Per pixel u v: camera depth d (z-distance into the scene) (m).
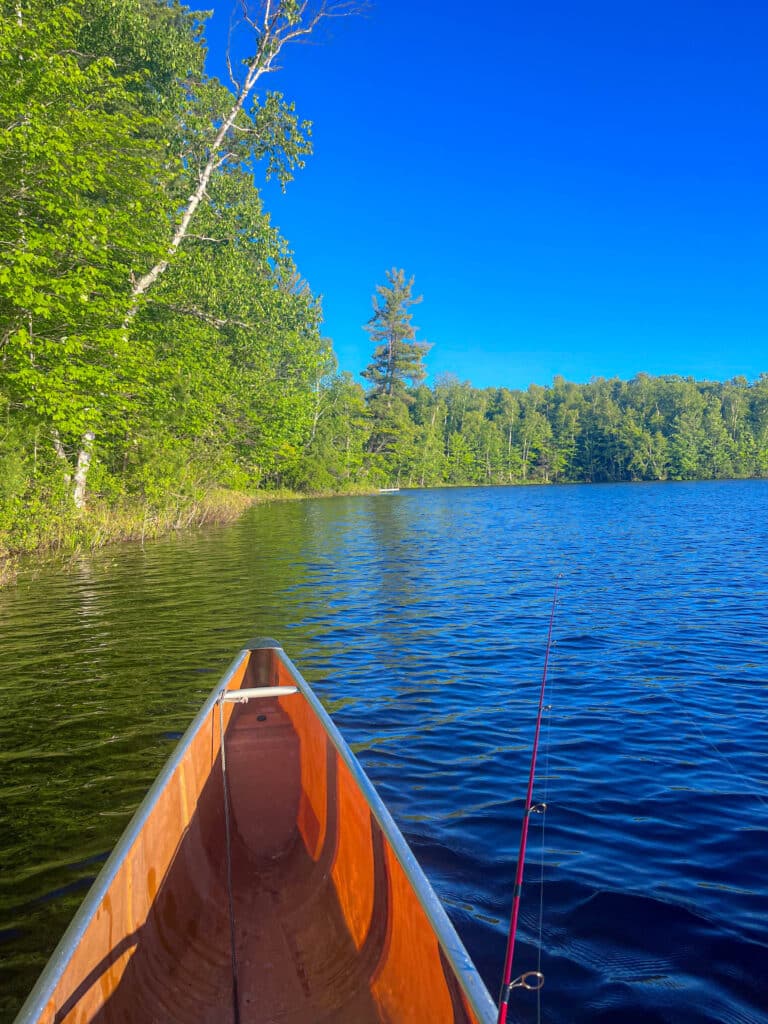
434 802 4.54
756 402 119.38
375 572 14.89
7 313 15.59
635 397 128.88
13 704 6.40
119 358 17.59
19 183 15.16
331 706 6.45
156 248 18.77
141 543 20.55
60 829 4.21
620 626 9.81
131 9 23.17
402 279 86.44
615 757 5.32
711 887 3.57
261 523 29.38
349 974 2.80
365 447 84.94
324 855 3.71
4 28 13.92
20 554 16.62
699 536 22.73
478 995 1.96
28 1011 1.87
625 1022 2.67
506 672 7.61
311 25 24.06
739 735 5.77
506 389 132.00
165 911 3.00
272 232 27.34
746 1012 2.72
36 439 17.19
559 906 3.41
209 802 4.13
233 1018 2.60
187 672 7.36
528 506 44.47
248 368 30.77
